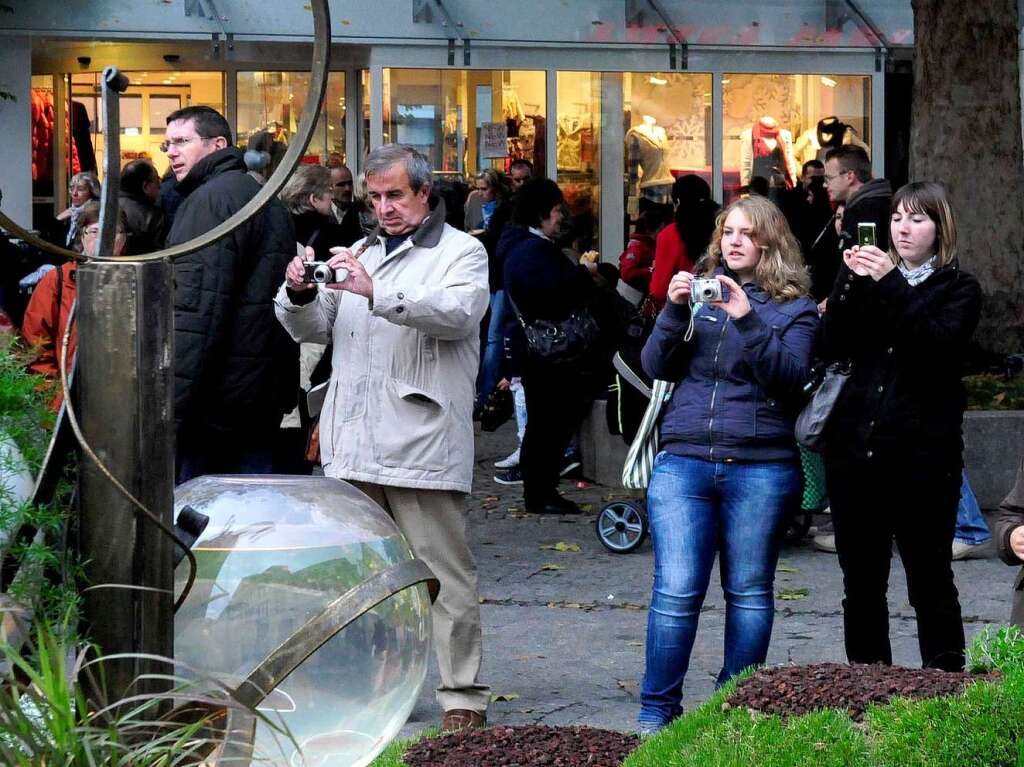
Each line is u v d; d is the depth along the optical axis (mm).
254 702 2842
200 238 2971
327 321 5949
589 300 10320
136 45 18031
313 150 19094
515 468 11992
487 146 18359
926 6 13492
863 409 5805
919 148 13578
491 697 6375
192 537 3000
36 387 3004
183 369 6301
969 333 5766
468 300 5734
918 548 5852
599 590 8562
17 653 2602
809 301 5855
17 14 17281
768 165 19047
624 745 4062
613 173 18750
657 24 18578
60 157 18938
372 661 3051
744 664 5773
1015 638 3863
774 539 5770
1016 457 10305
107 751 2578
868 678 3705
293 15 17656
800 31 18797
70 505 2900
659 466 5875
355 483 5852
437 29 18062
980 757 3268
